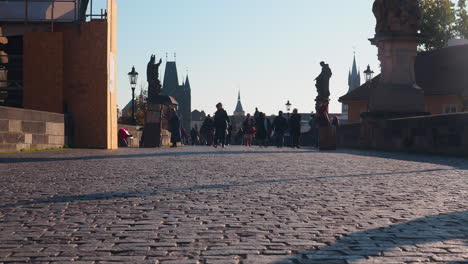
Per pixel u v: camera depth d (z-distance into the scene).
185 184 10.02
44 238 5.38
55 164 15.19
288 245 5.06
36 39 28.50
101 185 9.84
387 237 5.37
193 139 69.44
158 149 29.73
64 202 7.73
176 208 7.22
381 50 27.61
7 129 20.92
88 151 24.23
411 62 27.33
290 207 7.30
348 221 6.27
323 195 8.52
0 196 8.34
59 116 26.23
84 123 29.03
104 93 28.98
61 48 28.48
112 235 5.53
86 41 28.97
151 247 5.01
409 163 16.03
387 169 13.66
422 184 10.11
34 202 7.73
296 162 16.58
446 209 7.11
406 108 27.09
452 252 4.73
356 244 5.06
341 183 10.28
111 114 30.05
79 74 29.03
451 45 56.34
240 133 63.53
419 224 6.05
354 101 58.47
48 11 28.91
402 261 4.44
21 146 22.16
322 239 5.30
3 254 4.75
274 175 11.90
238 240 5.29
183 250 4.88
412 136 22.98
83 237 5.43
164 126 49.28
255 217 6.54
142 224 6.11
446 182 10.48
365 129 28.05
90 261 4.52
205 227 5.94
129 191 8.97
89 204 7.55
